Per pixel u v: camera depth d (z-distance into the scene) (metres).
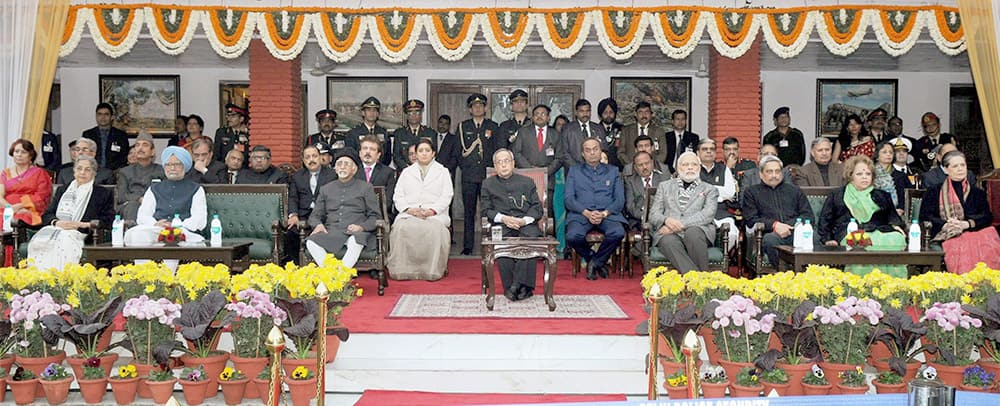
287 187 8.49
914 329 5.12
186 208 8.10
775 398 3.58
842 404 3.62
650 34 11.41
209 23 9.48
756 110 11.77
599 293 7.75
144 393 5.28
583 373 5.63
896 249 6.96
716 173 8.96
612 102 12.37
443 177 8.84
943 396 2.95
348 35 9.54
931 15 9.29
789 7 9.56
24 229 8.19
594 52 13.86
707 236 7.96
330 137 12.67
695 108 16.05
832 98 16.14
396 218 8.78
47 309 5.25
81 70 15.91
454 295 7.64
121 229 7.39
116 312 5.37
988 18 8.61
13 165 8.79
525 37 9.52
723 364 5.29
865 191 7.67
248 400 5.29
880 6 9.37
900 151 9.58
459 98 16.12
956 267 7.30
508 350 5.92
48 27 9.05
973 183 7.96
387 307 6.95
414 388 5.61
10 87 8.89
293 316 5.36
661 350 5.62
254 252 7.91
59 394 5.21
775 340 5.66
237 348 5.34
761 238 7.54
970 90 16.16
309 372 5.17
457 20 9.52
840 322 5.08
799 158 14.02
